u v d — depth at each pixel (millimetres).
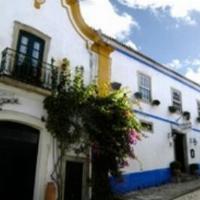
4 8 9992
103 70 12664
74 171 10461
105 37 13367
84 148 10320
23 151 9570
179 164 15141
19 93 9547
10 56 9523
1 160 9086
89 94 10617
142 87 15039
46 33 10938
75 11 12039
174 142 16219
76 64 11664
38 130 10000
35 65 10141
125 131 10672
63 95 10109
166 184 14000
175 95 17344
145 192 11984
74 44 11836
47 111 10055
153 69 16078
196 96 19344
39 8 10945
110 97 10914
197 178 15805
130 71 14445
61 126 9875
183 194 11336
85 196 10516
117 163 10633
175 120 16547
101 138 10406
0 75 8953
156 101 15234
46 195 9242
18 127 9641
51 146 9977
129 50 14609
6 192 8953
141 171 13297
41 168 9555
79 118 10328
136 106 14219
